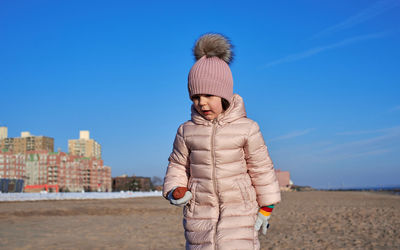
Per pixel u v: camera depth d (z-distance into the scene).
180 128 2.89
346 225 12.12
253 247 2.54
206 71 2.59
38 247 7.67
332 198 42.12
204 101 2.63
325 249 7.60
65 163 120.69
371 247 7.81
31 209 19.45
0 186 56.78
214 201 2.65
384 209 20.27
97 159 136.00
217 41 2.72
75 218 15.05
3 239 8.77
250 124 2.70
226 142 2.64
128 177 158.00
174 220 14.41
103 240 8.77
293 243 8.39
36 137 165.38
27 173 115.56
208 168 2.67
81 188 126.75
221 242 2.51
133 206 24.45
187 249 2.68
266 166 2.70
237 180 2.64
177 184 2.84
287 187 136.38
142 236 9.55
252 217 2.62
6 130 174.62
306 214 16.97
